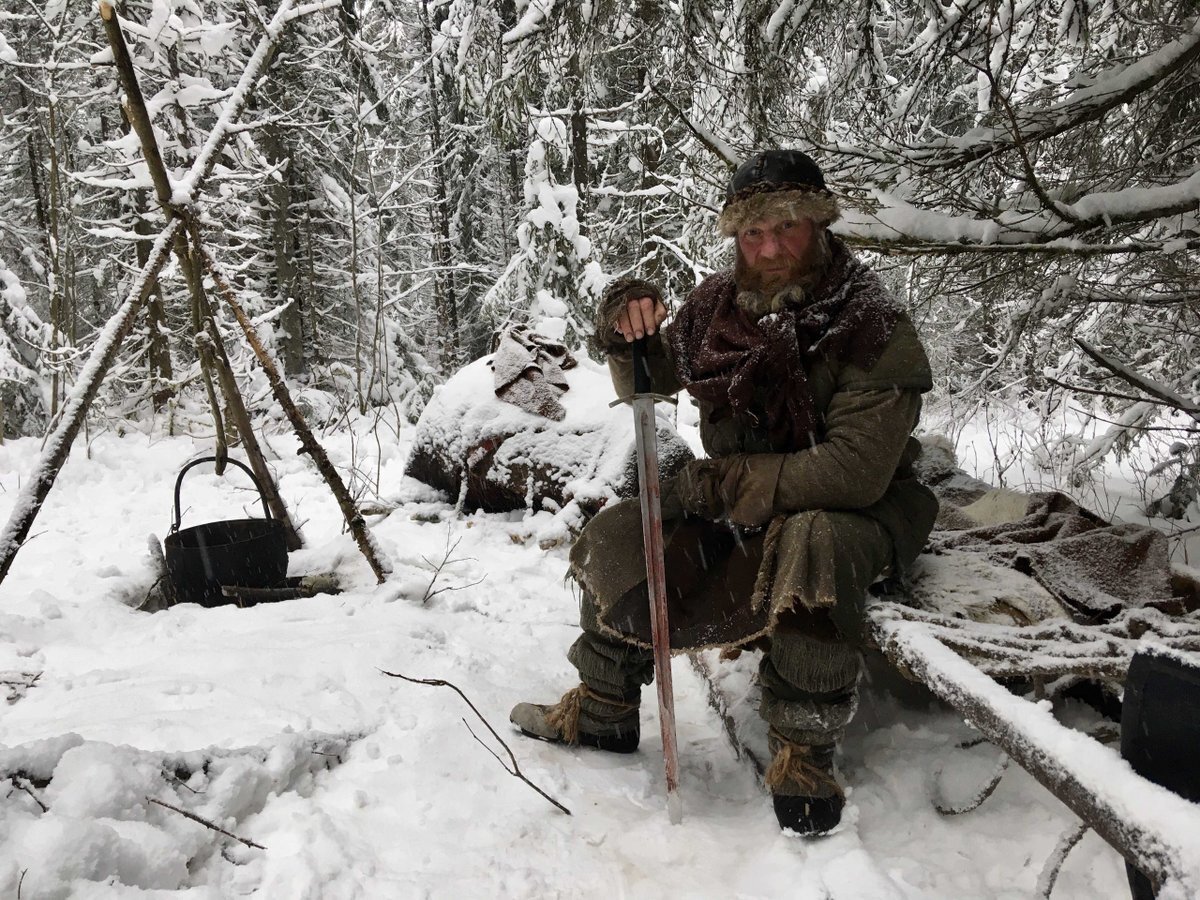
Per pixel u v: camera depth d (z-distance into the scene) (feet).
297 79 38.34
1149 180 10.30
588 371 18.04
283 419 34.71
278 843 6.42
